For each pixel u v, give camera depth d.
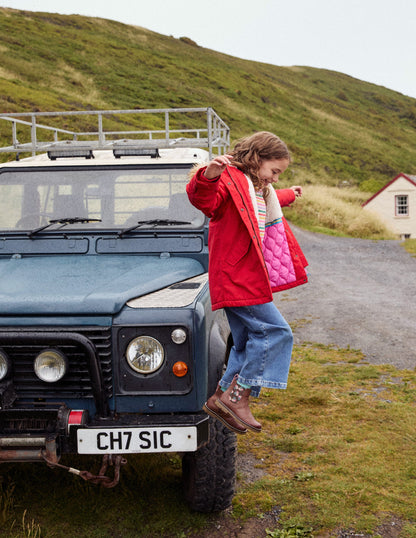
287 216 28.50
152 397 2.73
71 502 3.31
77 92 45.56
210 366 2.83
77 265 3.49
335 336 8.00
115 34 74.38
